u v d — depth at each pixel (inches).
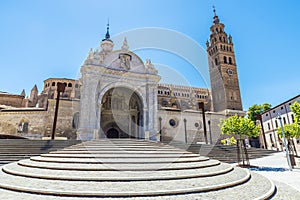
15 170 327.3
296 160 604.4
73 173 285.6
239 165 574.9
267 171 499.2
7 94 1722.4
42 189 223.5
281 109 1482.5
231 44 2524.6
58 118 1192.2
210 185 246.7
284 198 234.8
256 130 628.1
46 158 398.3
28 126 1238.3
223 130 645.9
